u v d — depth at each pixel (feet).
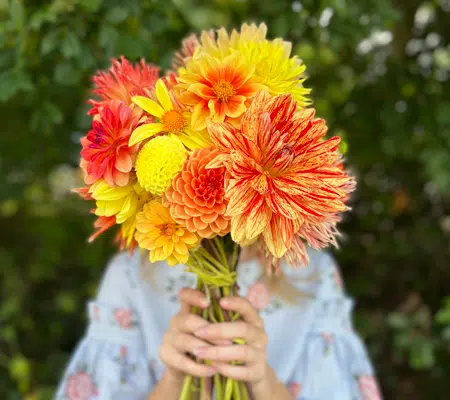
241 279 2.02
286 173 1.30
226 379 1.64
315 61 3.35
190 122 1.32
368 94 3.45
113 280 2.07
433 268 3.91
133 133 1.26
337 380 1.98
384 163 3.74
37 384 3.76
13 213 4.51
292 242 1.33
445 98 3.22
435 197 3.87
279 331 2.02
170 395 1.71
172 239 1.31
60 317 4.10
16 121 3.32
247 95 1.32
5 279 4.16
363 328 3.67
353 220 4.00
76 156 3.57
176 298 2.03
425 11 3.54
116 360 1.97
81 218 4.48
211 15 3.24
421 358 3.32
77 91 3.03
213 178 1.27
